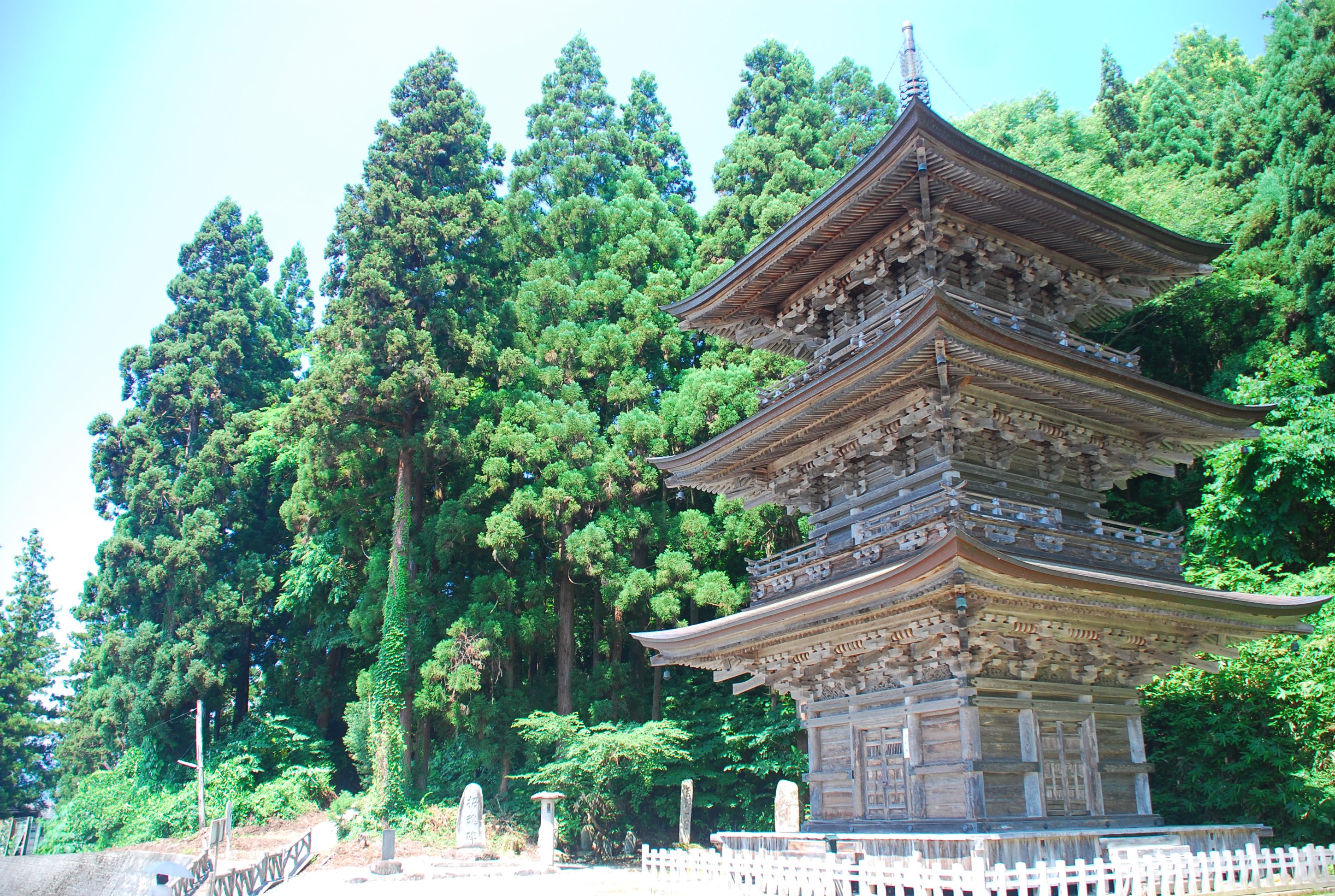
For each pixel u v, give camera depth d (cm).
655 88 5822
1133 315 3794
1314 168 3212
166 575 4525
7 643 6147
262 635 5044
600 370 4462
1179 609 1744
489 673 3875
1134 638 1830
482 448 4153
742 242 4309
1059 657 1770
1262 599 1875
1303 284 3234
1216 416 1950
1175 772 2522
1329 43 3322
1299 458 2714
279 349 5609
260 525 5109
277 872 2669
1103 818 1742
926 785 1698
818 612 1709
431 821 3612
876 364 1700
